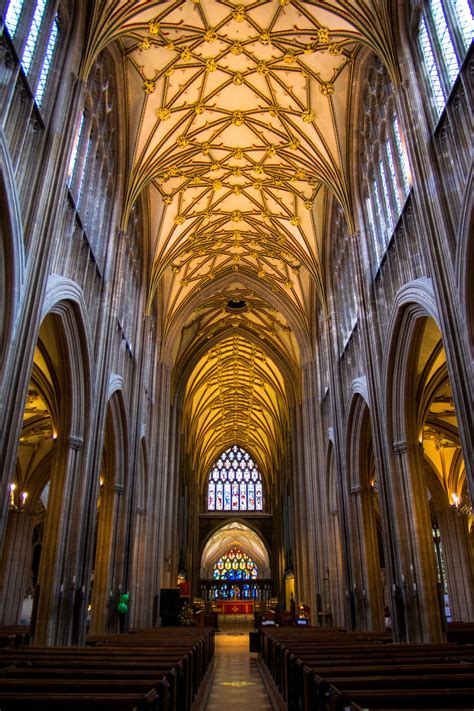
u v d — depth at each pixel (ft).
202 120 65.46
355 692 13.29
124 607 57.57
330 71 57.98
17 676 17.44
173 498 100.83
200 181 74.90
